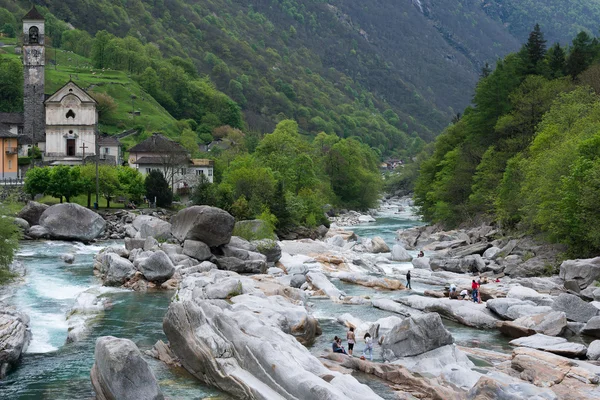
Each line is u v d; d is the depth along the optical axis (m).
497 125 109.75
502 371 38.12
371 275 74.06
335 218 156.62
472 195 108.00
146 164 140.62
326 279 65.31
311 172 144.00
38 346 41.84
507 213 90.62
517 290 58.03
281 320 44.19
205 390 35.59
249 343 35.72
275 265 78.06
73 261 71.62
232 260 70.75
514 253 79.19
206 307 40.38
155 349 41.06
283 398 32.47
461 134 138.38
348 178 179.50
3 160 127.12
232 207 103.94
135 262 63.97
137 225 96.00
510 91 118.38
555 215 72.00
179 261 67.81
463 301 55.16
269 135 159.50
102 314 50.47
